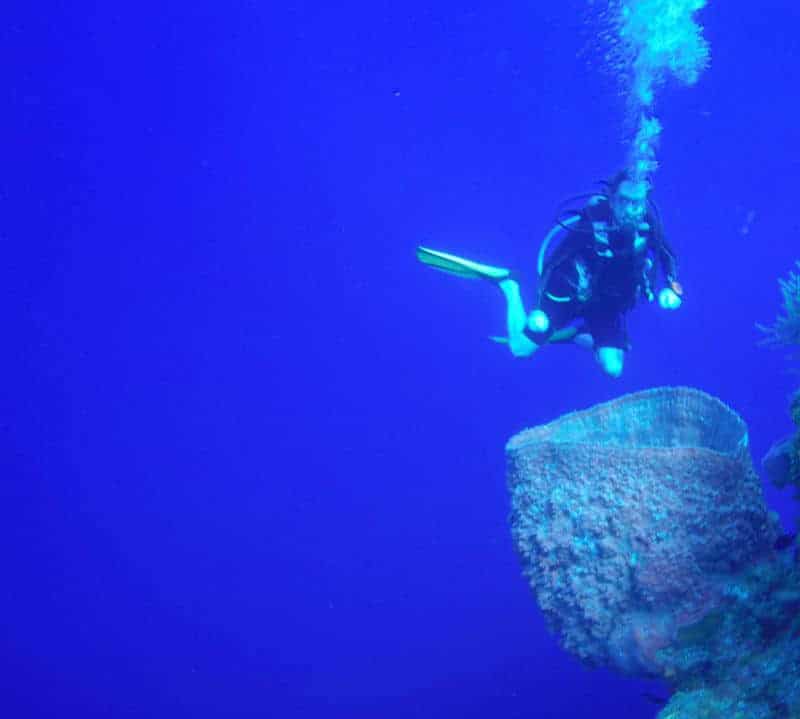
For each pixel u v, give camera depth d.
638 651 3.65
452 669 14.68
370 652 16.67
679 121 25.75
